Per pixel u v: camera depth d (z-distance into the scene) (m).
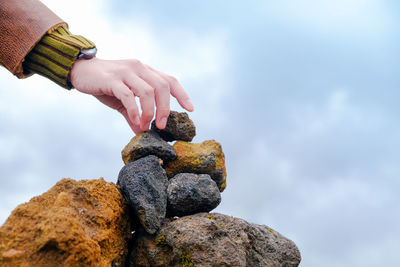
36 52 1.04
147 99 1.01
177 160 1.04
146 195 0.96
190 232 0.95
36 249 0.85
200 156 1.04
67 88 1.07
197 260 0.94
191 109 1.07
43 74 1.06
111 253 0.93
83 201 0.92
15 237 0.85
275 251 1.01
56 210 0.88
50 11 1.06
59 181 0.93
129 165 0.99
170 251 0.96
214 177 1.05
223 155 1.07
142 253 0.97
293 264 1.02
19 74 1.06
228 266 0.94
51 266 0.85
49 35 1.04
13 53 1.03
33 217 0.87
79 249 0.86
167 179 1.01
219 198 1.02
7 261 0.84
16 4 1.03
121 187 0.98
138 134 1.04
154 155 1.02
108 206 0.94
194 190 1.00
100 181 0.96
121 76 1.03
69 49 1.03
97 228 0.92
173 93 1.07
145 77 1.03
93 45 1.06
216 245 0.95
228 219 0.99
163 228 0.97
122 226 0.96
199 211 1.01
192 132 1.07
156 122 1.03
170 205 1.00
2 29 1.02
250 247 0.99
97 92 1.04
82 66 1.04
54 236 0.85
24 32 1.03
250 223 1.01
